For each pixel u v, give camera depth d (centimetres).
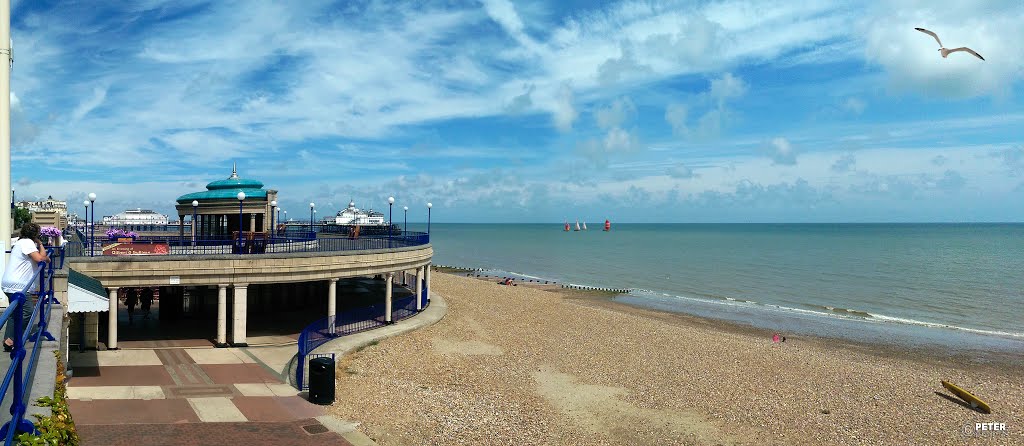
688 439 1797
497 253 12862
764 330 4019
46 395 684
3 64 1453
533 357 2658
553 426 1831
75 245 2869
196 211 3384
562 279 7381
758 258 10700
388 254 3009
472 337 2961
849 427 1952
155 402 1627
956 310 4916
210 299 3095
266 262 2480
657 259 10650
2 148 1448
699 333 3553
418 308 3444
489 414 1867
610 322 3691
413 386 2069
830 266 8906
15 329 572
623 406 2059
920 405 2225
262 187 3688
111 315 2273
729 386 2352
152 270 2309
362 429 1593
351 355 2423
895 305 5191
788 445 1783
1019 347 3512
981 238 19912
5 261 1443
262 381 1923
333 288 2708
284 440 1423
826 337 3784
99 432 1362
